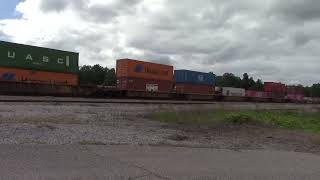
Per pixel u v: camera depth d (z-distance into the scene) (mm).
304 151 13656
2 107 24125
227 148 12906
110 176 7945
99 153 10125
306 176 9219
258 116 27844
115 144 11672
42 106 26906
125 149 11016
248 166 9961
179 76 69062
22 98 36969
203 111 28719
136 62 59719
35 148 10086
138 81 60062
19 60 45156
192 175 8562
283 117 29922
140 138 13578
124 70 58844
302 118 31016
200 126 20469
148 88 61594
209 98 73625
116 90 56250
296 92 102562
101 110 26828
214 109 31125
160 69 63906
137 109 29266
